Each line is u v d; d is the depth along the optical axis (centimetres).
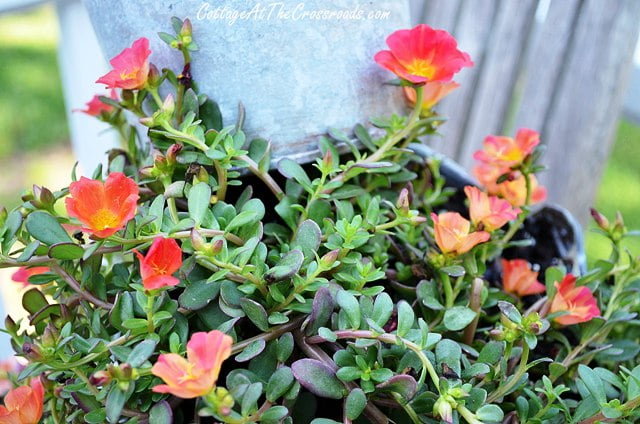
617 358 39
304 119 38
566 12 60
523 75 72
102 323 36
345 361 33
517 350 37
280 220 41
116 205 33
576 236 45
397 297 39
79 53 55
